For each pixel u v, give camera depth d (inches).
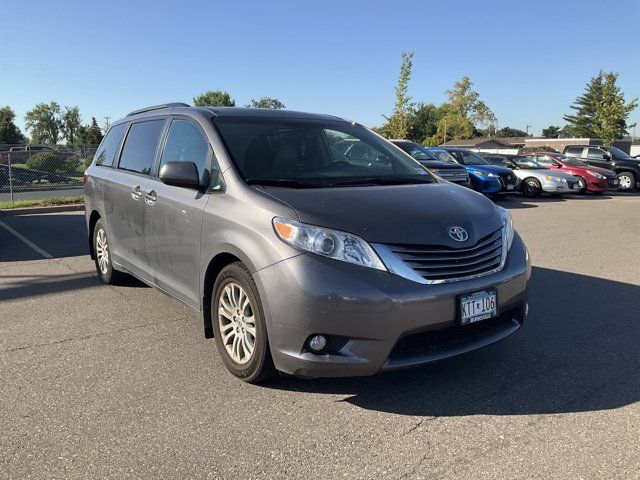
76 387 134.0
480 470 100.5
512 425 116.3
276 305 117.2
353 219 120.0
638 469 100.4
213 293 141.0
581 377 139.7
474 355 153.6
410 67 1121.4
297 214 120.5
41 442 109.5
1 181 681.0
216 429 114.7
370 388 133.5
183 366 146.2
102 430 114.2
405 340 118.8
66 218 470.0
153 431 113.8
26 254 302.0
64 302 204.8
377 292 112.4
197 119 161.5
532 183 704.4
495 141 3006.9
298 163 152.4
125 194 189.8
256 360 127.3
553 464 102.1
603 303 204.7
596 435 112.1
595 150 905.5
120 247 201.8
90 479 97.9
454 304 119.2
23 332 172.2
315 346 115.6
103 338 167.0
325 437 112.0
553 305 202.1
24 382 136.7
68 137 4101.9
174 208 155.8
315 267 114.1
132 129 207.2
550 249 317.4
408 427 115.7
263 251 120.6
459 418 119.5
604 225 422.6
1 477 98.0
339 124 181.5
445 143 3319.4
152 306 198.8
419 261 118.0
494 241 133.5
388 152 176.9
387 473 99.8
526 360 150.5
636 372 142.7
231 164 141.8
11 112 3235.7
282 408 123.6
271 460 103.9
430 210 129.5
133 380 137.8
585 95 2755.9
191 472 100.2
